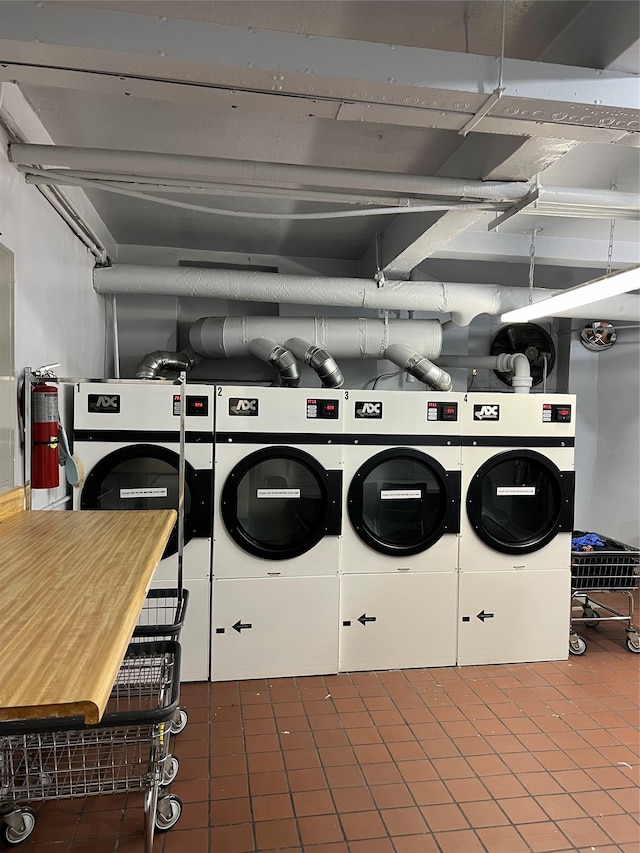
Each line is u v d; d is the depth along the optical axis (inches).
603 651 143.6
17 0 56.2
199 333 158.1
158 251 170.4
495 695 119.0
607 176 116.0
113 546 60.2
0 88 73.4
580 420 214.7
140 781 65.0
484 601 134.6
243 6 67.7
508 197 100.7
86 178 94.8
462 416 132.6
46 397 89.2
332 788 87.7
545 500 143.1
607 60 66.3
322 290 147.6
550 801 85.8
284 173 93.3
